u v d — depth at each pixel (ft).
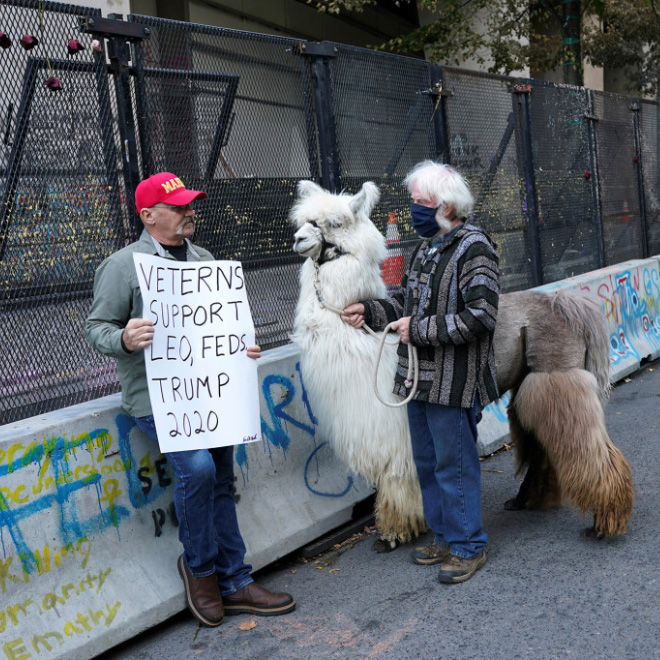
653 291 27.89
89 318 10.44
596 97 27.99
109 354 10.24
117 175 12.44
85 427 10.81
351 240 12.25
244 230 14.73
